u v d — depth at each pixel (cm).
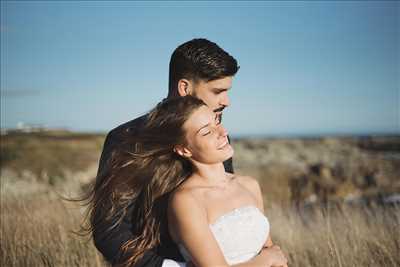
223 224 227
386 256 444
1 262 420
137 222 241
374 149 4397
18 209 562
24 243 438
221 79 258
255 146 4059
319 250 457
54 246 436
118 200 237
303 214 749
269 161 2766
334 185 1286
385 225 547
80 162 1748
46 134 2312
